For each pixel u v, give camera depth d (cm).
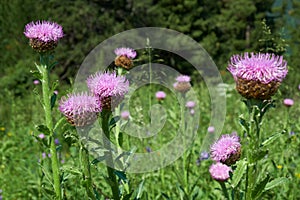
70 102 118
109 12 603
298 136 170
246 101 112
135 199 124
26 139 217
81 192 154
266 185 112
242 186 133
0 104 363
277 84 111
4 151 213
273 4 597
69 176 125
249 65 110
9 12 536
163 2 665
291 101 176
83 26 565
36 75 124
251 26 559
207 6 677
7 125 292
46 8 553
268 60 111
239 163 112
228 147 126
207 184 162
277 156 165
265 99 111
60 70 515
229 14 596
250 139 111
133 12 628
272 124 182
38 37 124
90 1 588
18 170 186
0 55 532
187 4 650
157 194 163
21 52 520
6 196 172
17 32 529
